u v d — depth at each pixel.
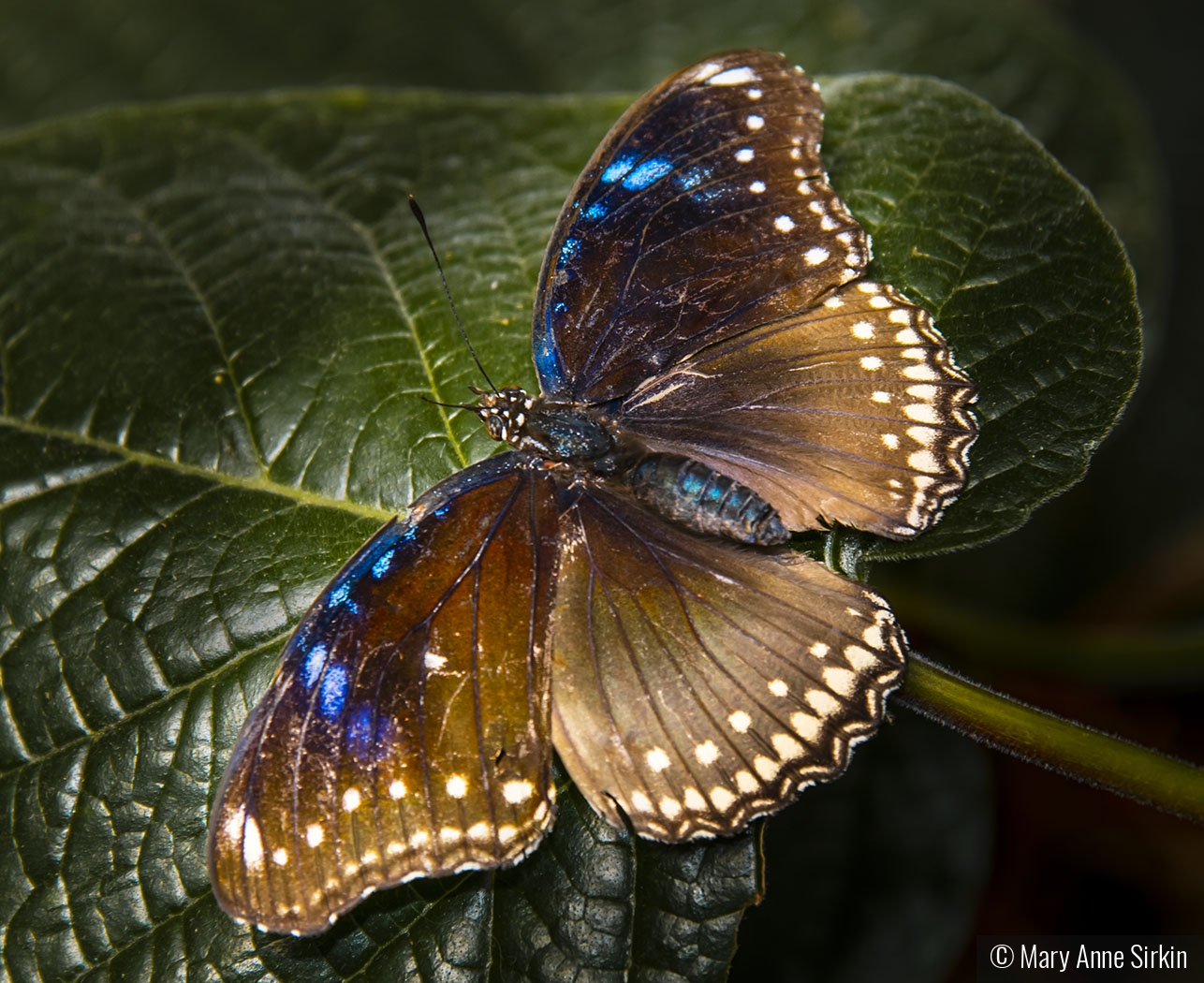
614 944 0.37
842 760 0.36
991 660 0.42
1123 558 0.45
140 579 0.38
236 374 0.39
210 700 0.38
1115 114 0.43
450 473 0.38
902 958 0.40
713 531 0.36
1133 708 0.44
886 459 0.37
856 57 0.43
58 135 0.40
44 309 0.39
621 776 0.36
